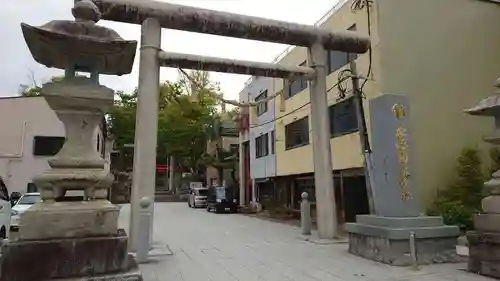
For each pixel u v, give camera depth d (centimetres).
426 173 1295
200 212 2569
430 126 1329
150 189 975
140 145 984
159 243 1087
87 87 435
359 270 709
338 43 1223
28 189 2219
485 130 1402
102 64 462
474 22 1471
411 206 816
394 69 1313
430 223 785
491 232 641
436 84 1366
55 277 363
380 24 1323
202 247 1017
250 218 2080
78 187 416
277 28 1149
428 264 745
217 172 3859
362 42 1238
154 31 1033
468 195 1214
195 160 4103
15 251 358
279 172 2194
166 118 3869
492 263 632
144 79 1012
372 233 811
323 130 1194
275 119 2098
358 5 1406
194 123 3900
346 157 1514
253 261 815
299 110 1958
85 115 440
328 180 1173
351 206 1630
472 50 1445
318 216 1178
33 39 409
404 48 1342
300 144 1966
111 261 385
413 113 1312
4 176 2200
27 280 355
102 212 402
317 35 1199
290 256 872
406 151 840
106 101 441
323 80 1216
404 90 1314
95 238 387
